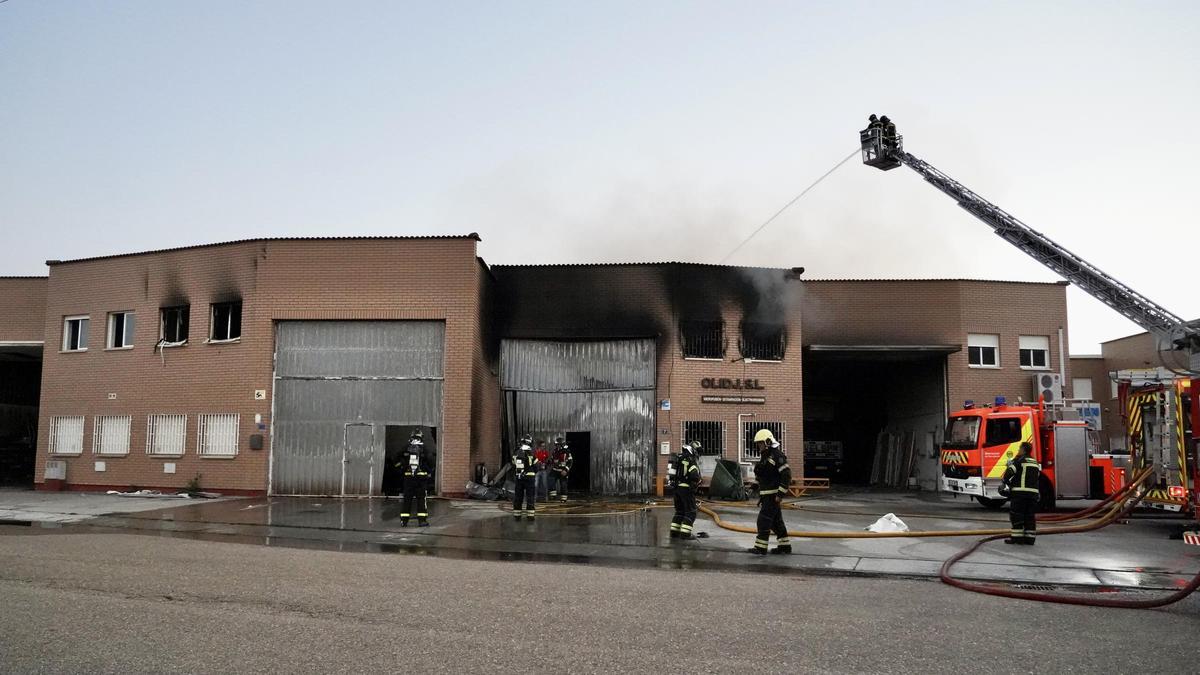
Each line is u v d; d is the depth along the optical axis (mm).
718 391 24141
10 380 28766
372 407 20938
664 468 23531
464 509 17766
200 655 5422
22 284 25359
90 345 23297
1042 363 26859
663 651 5668
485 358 23000
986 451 18953
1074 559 11062
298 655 5441
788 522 15602
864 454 33812
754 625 6570
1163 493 14609
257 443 20766
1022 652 5883
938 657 5676
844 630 6445
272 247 21531
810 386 34562
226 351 21547
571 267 24625
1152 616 7332
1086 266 17406
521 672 5098
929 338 26484
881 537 13062
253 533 13602
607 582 8719
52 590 7691
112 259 23359
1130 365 32094
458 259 21094
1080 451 18688
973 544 12281
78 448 22891
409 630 6184
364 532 13844
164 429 21938
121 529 14039
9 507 17219
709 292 24609
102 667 5133
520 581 8656
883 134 20672
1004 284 26938
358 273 21266
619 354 24625
